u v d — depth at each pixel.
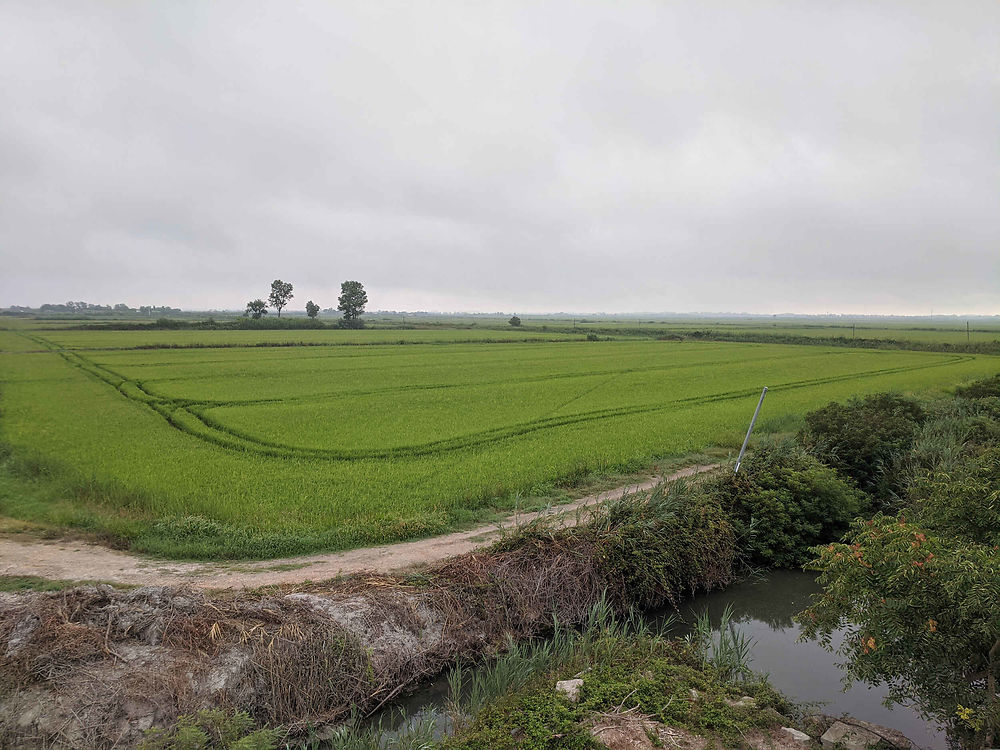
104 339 73.12
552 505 13.83
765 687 7.64
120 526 11.64
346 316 125.38
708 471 16.30
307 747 6.95
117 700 6.42
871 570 6.49
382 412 26.28
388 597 8.71
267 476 15.93
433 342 74.31
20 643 6.87
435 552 10.86
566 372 42.53
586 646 8.59
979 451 14.81
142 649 7.08
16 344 63.88
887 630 6.26
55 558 10.33
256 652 7.25
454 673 8.18
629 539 10.73
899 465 15.48
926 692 6.47
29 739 6.04
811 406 28.22
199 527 11.59
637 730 6.43
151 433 21.95
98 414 25.81
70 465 16.67
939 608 5.97
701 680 7.61
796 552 12.65
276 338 79.06
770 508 12.84
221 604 7.98
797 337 87.38
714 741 6.37
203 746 6.11
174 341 70.25
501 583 9.45
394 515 12.52
